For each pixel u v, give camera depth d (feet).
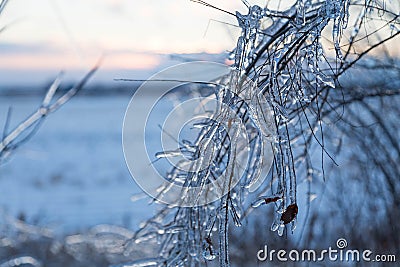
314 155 12.76
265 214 13.52
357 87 11.67
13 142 10.70
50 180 48.93
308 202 11.61
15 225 21.27
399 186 12.88
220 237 8.16
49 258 22.35
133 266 10.69
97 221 32.53
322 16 7.80
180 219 10.25
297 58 8.11
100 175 51.52
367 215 13.50
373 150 12.64
